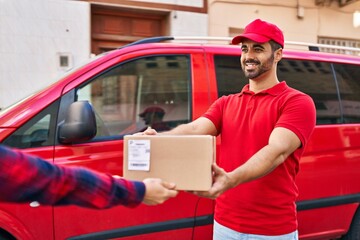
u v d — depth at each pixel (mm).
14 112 2240
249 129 1780
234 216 1791
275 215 1737
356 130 3008
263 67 1786
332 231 2975
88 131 2154
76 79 2400
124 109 3031
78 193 970
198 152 1451
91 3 5820
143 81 2930
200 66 2719
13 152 896
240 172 1506
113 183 1033
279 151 1582
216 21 6641
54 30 5652
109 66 2502
